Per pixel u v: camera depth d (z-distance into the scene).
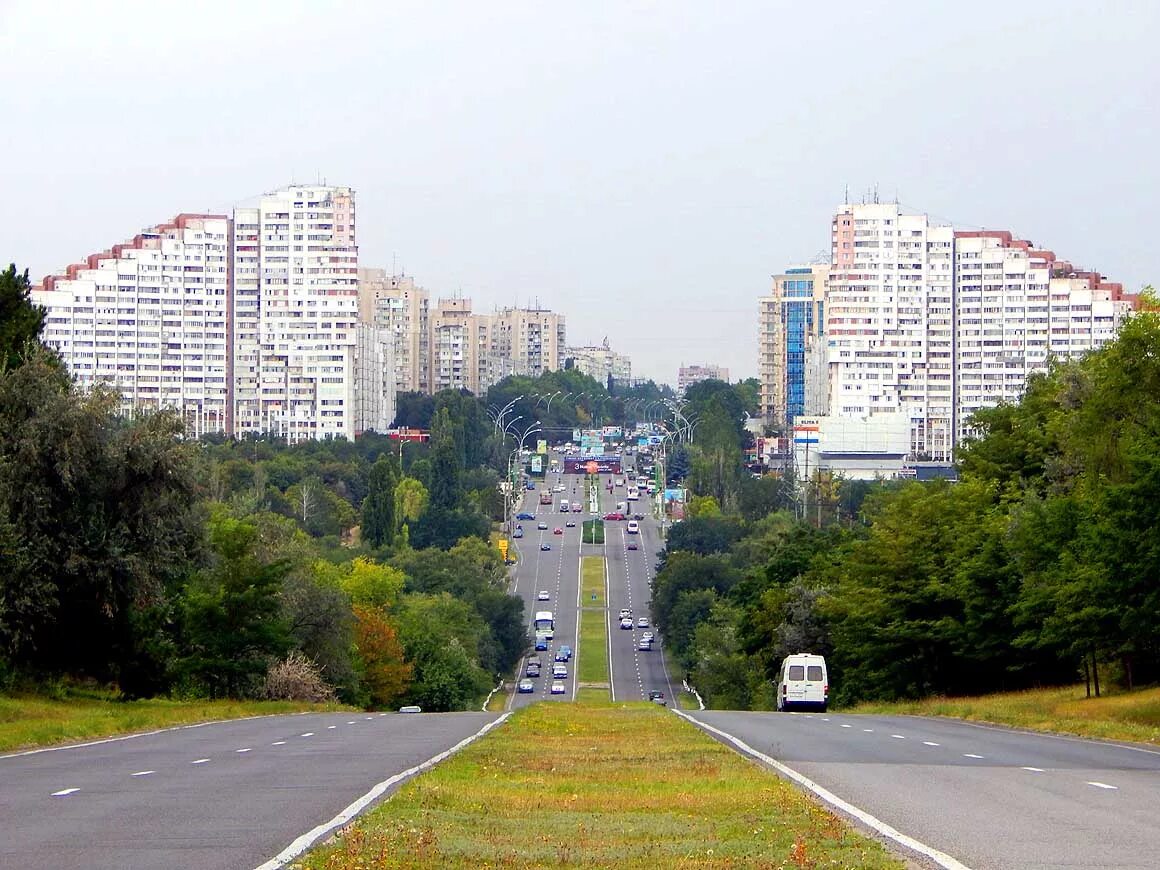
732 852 27.02
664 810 34.78
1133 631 80.06
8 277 104.25
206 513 97.06
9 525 83.88
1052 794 37.19
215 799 35.47
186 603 116.00
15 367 95.56
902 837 28.94
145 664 97.31
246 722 80.31
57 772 43.59
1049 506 99.31
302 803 34.50
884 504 149.62
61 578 88.44
